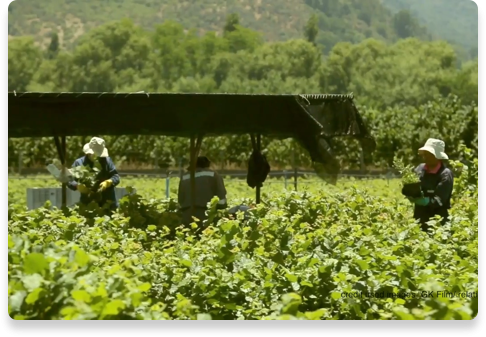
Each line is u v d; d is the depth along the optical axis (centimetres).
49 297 610
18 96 1431
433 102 4847
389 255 942
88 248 998
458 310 618
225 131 1506
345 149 4709
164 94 1450
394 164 1299
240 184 3119
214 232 1131
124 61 18100
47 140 4631
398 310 620
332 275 854
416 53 17675
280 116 1499
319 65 17712
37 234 1112
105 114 1477
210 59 18312
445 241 1139
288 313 621
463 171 1797
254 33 19138
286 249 1002
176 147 4844
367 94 16725
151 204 1588
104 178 1577
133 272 781
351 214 1459
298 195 1516
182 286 860
